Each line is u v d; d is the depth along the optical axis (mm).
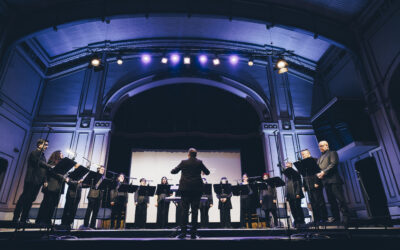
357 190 8141
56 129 8875
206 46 10383
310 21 8406
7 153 7676
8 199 7676
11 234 4168
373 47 7508
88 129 8844
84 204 7828
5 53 7566
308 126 9492
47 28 7910
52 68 9695
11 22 7867
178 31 9898
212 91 10344
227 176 9414
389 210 6770
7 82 7691
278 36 9828
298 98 9969
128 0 8211
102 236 4949
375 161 7508
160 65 10164
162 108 10000
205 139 9812
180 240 3074
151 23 9414
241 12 8367
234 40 10344
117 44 10094
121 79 9781
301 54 10273
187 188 3910
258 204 8797
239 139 9945
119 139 9656
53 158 5000
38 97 9188
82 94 9422
